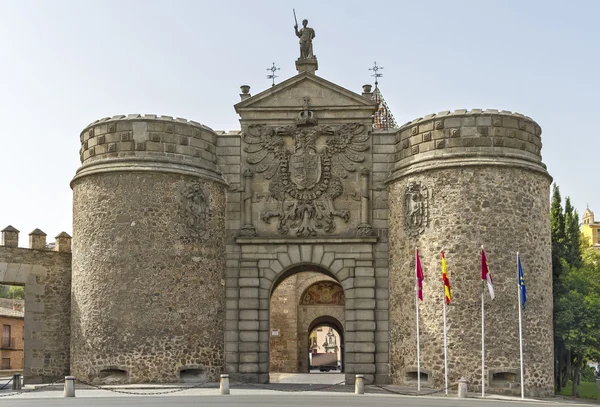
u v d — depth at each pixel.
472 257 35.22
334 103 39.66
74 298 37.44
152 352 35.66
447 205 35.91
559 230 52.00
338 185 39.12
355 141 39.50
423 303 36.09
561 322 45.88
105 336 35.72
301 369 56.25
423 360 35.75
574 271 50.47
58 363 39.81
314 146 39.50
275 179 39.50
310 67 40.81
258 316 38.56
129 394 31.64
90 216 37.09
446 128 36.50
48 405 26.08
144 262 36.16
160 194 36.81
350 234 38.91
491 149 35.97
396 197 38.22
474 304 34.88
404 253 37.41
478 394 33.75
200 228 37.69
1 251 39.09
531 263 35.72
